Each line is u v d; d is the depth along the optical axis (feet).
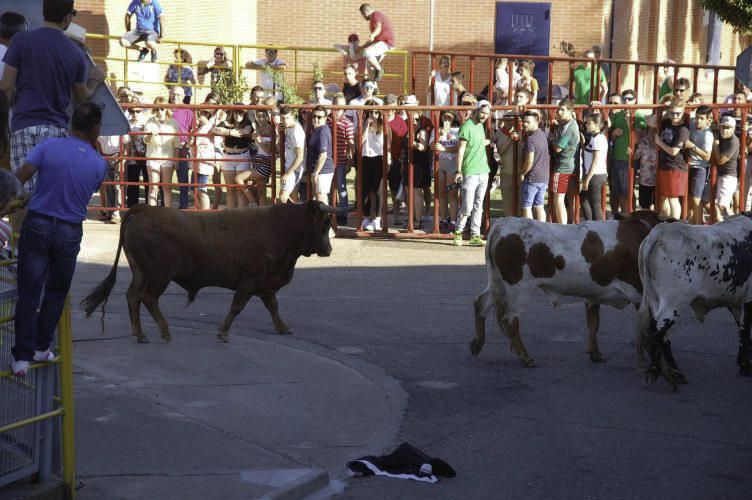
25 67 23.89
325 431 26.14
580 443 25.96
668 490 22.97
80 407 26.18
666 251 29.94
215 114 59.72
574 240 31.83
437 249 52.49
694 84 74.74
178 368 30.50
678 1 115.85
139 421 25.54
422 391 30.07
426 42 99.04
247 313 38.60
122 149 56.49
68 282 20.02
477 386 30.66
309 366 31.68
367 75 76.48
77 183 19.88
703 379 31.76
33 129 23.89
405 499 22.25
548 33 98.17
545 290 32.55
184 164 57.52
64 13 24.21
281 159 54.08
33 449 19.84
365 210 59.11
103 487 21.33
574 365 33.04
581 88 76.28
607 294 32.27
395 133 55.57
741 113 52.75
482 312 33.19
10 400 19.95
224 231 33.01
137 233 32.22
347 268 47.65
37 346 19.44
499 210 64.23
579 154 52.26
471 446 25.66
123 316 36.86
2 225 19.22
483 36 98.73
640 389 30.63
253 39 100.12
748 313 31.83
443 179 56.54
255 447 24.44
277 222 33.58
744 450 25.58
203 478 22.17
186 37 87.45
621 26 101.81
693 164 52.60
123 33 79.61
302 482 22.11
